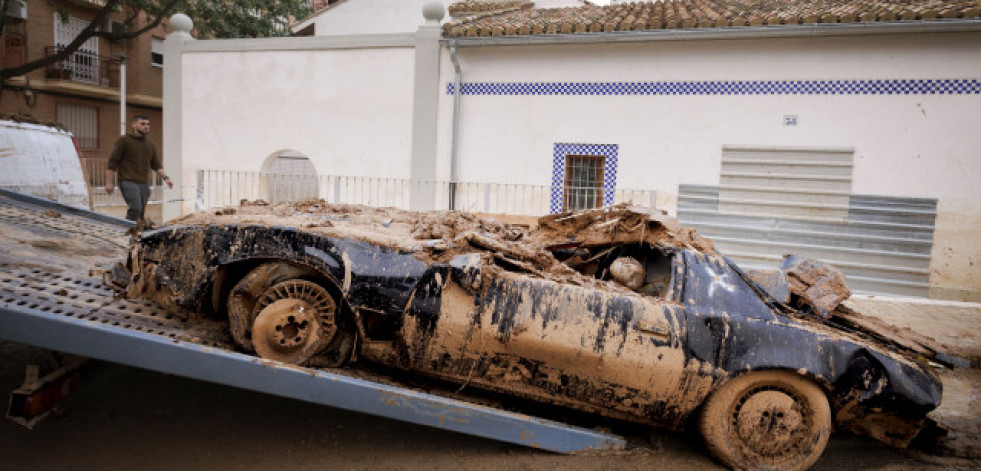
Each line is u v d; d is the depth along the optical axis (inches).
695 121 380.2
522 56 409.1
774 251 372.2
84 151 975.0
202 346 130.0
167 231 147.6
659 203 391.2
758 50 364.5
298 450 144.3
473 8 672.4
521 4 649.6
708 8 423.8
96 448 137.4
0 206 219.3
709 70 374.6
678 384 142.9
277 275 143.6
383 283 140.1
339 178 453.1
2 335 122.4
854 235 358.0
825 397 146.2
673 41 378.0
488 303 140.9
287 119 462.0
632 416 150.1
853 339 150.9
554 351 140.6
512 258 151.8
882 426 153.3
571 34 384.8
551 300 142.6
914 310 297.0
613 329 141.4
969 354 237.9
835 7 374.6
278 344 139.7
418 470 138.3
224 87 473.7
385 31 734.5
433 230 158.1
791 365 142.5
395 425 161.5
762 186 372.2
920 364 151.4
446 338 141.1
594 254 182.7
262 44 461.1
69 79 904.3
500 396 158.7
